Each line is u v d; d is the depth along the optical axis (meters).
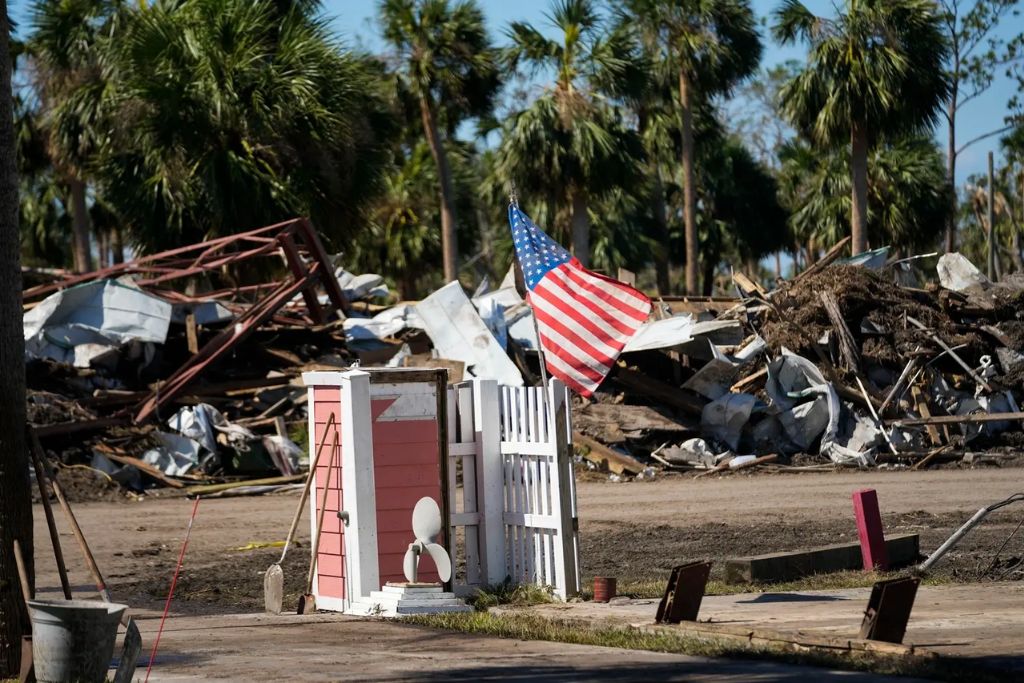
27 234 92.81
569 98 70.50
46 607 12.77
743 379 49.75
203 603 22.23
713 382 48.62
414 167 94.38
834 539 28.45
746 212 105.81
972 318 54.91
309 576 21.38
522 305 54.12
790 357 48.81
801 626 17.62
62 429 42.66
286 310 56.41
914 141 91.19
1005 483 39.53
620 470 44.41
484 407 22.02
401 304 55.81
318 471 21.50
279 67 58.66
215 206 56.91
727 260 114.06
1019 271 59.47
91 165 68.50
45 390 46.31
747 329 52.25
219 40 57.88
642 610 19.75
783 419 47.72
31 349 47.44
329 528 21.31
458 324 49.91
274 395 49.03
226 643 17.23
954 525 30.20
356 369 21.16
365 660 15.47
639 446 46.62
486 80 79.38
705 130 102.69
